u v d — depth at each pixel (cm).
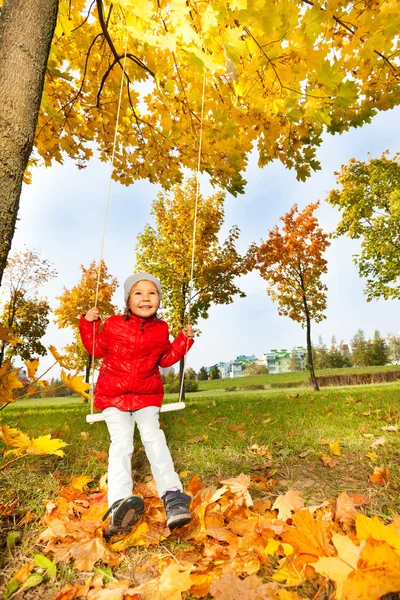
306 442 316
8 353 1773
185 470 262
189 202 1466
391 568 94
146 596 118
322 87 265
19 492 212
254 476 241
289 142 361
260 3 190
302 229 1484
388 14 260
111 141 472
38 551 153
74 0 360
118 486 161
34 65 202
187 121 391
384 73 311
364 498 183
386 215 1642
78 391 193
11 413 786
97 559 144
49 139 458
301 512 125
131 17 220
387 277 1627
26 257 1970
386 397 635
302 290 1505
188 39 177
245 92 293
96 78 421
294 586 118
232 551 143
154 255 1514
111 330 199
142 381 193
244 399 997
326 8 259
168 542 162
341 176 1758
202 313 1527
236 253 1514
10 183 188
